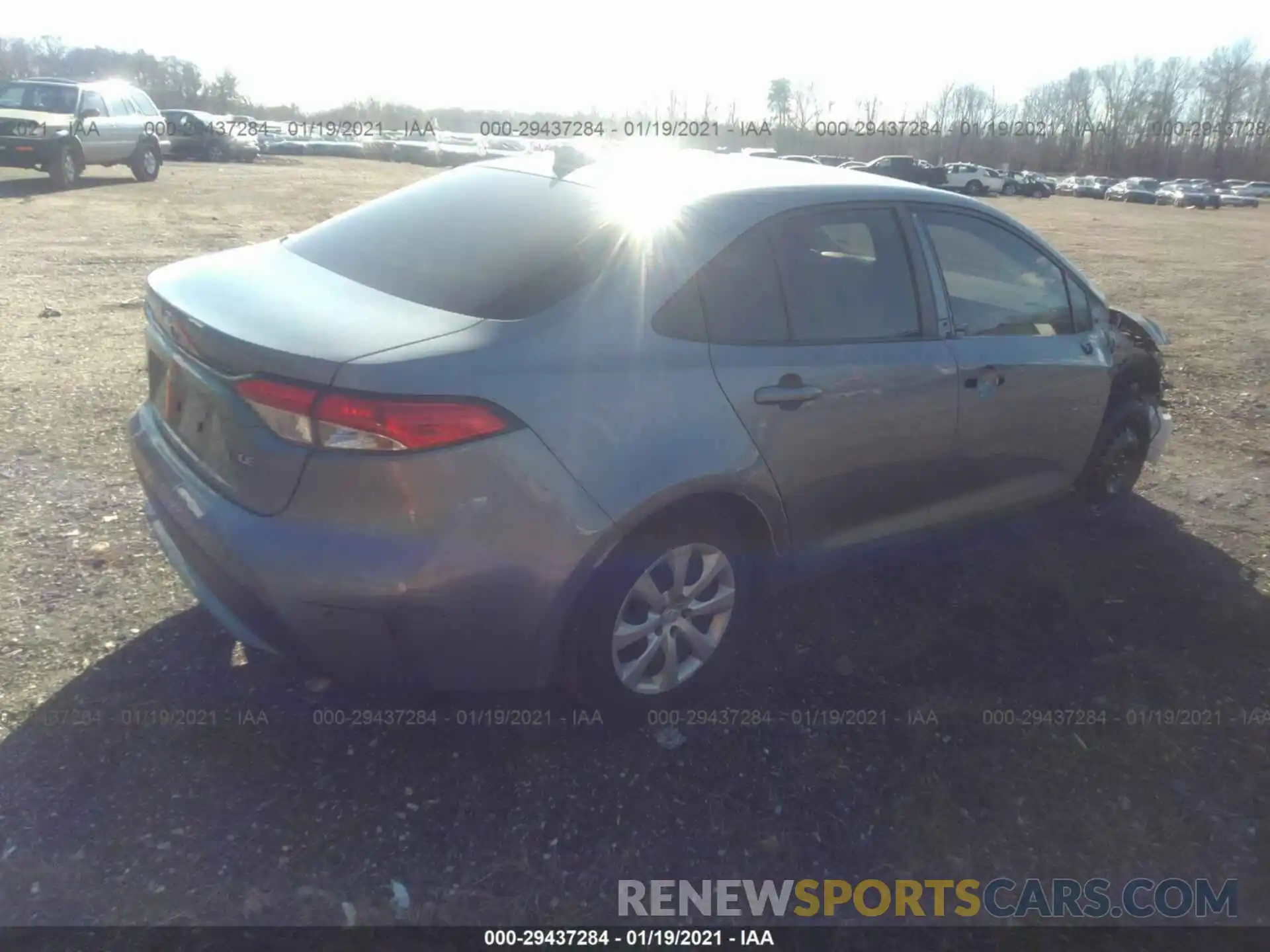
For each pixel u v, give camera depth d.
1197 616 4.10
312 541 2.59
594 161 3.63
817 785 3.01
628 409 2.86
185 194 18.73
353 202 19.11
